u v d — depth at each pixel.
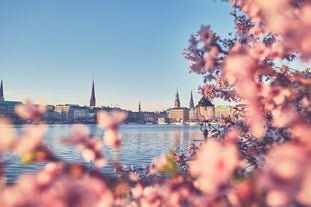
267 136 3.50
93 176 1.88
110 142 2.30
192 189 2.33
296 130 2.90
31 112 1.88
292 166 1.24
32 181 1.48
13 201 1.41
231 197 1.80
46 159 1.84
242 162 3.98
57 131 157.50
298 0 2.12
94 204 1.40
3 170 1.91
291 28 2.03
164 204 2.60
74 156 36.22
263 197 1.71
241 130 6.20
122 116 2.32
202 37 3.21
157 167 2.61
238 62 2.88
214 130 8.77
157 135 121.75
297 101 3.15
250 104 3.14
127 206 2.62
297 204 1.25
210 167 1.67
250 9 3.09
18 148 1.81
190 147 10.12
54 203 1.38
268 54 2.98
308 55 2.00
